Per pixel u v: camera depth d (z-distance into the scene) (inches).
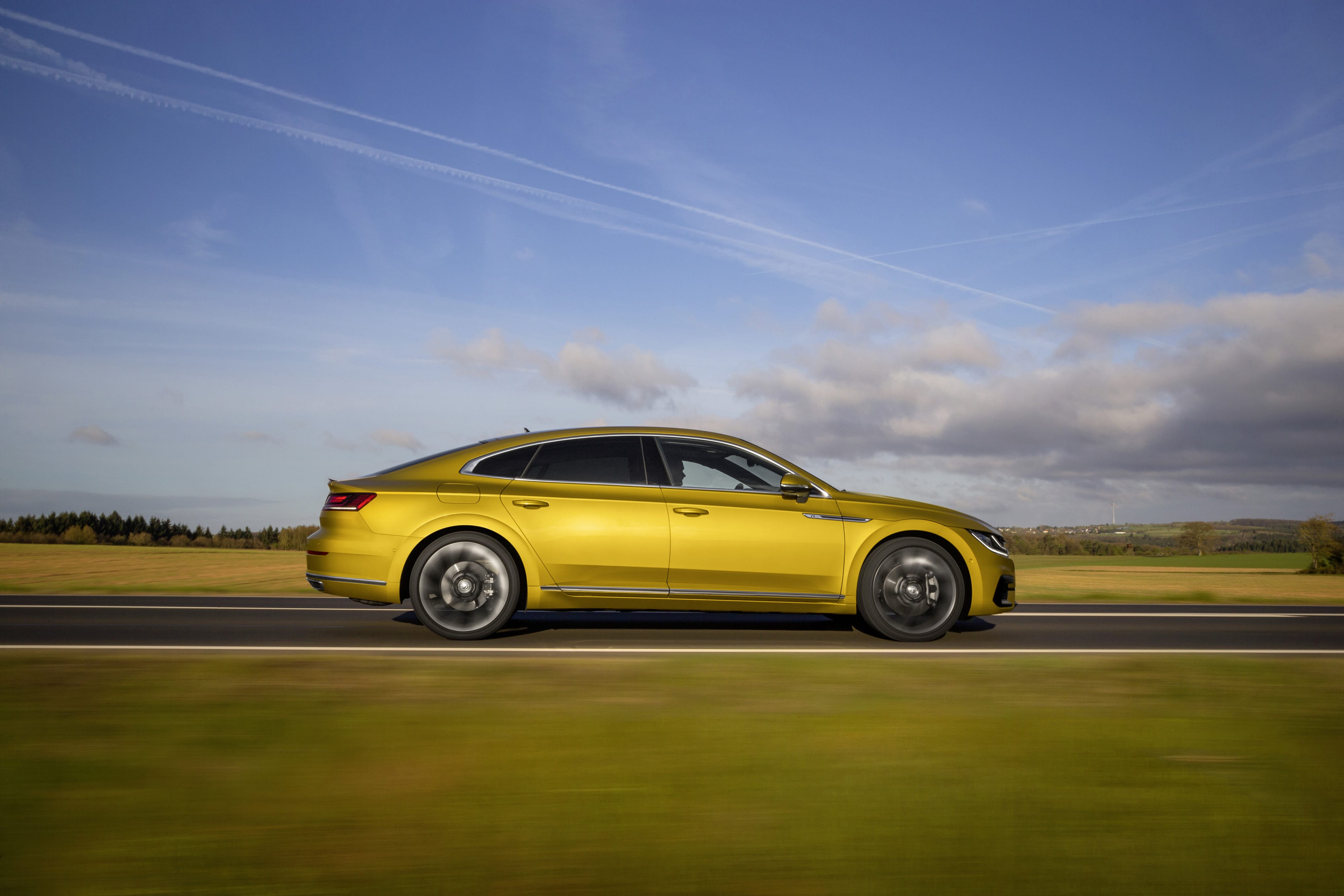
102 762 109.7
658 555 247.8
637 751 116.6
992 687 164.6
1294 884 79.8
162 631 263.7
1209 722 135.6
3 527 2564.0
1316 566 2135.8
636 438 261.0
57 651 214.4
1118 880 79.8
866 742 122.3
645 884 78.3
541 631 272.2
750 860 83.3
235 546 2393.0
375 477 259.0
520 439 259.8
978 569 256.4
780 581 251.6
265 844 85.7
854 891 77.3
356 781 103.5
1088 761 114.0
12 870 79.6
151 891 76.0
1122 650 244.1
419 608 243.9
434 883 78.0
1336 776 108.7
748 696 153.8
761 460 262.7
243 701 143.9
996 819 93.6
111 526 2610.7
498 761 111.9
